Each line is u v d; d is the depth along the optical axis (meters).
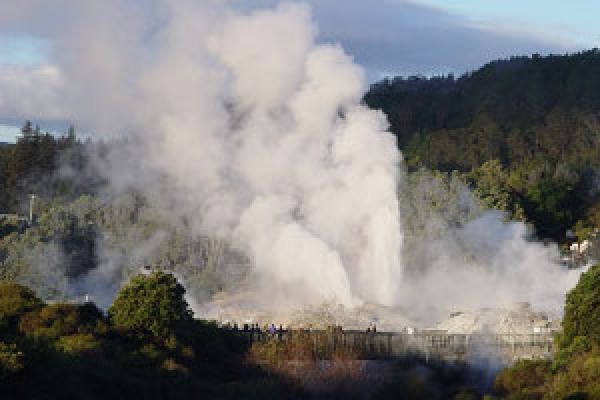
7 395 78.75
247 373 105.00
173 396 93.00
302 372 105.81
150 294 100.38
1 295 98.12
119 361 92.81
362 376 107.56
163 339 99.88
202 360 103.81
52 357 84.81
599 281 111.12
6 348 80.44
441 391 109.94
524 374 107.69
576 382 100.00
